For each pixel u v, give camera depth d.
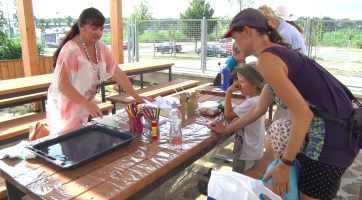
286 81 1.23
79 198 1.11
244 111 2.13
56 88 2.20
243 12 1.46
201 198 2.48
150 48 7.83
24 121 3.12
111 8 6.06
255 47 1.45
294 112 1.22
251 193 1.26
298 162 1.53
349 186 2.69
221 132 1.89
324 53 5.18
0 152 1.50
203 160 2.50
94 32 2.09
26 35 4.40
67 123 2.34
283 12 3.30
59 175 1.29
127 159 1.45
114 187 1.19
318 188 1.42
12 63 6.21
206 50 6.79
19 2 4.38
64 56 2.08
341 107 1.37
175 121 1.71
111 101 3.84
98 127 1.84
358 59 4.90
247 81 2.15
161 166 1.37
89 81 2.26
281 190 1.34
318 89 1.34
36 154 1.44
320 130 1.37
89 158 1.39
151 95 4.27
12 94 3.26
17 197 1.44
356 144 1.38
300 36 2.91
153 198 2.00
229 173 1.36
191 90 3.40
